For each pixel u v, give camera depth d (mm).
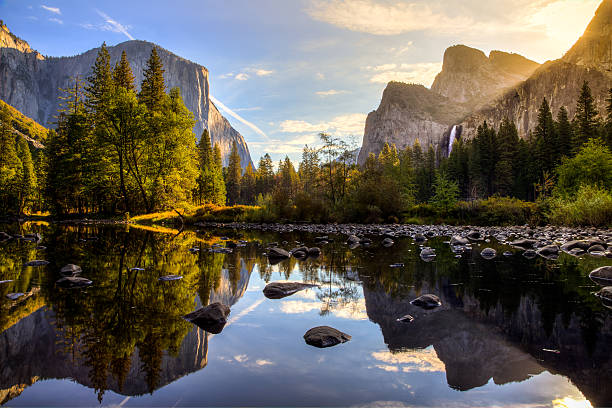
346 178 34375
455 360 2322
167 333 2775
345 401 1731
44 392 1780
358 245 11125
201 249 9102
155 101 32531
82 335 2668
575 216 19828
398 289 4711
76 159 27438
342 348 2559
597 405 1712
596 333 2889
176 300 3842
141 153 23703
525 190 49594
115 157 23531
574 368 2186
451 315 3471
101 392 1805
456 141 77250
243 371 2107
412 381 1991
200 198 51688
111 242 10109
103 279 4859
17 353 2307
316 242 12195
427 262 7316
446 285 4969
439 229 19703
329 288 4766
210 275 5500
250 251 9148
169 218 26031
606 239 12109
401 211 27656
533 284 5043
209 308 3275
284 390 1852
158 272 5535
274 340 2711
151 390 1830
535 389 1892
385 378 2039
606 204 18531
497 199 26188
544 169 45188
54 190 29641
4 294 3922
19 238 10992
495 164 53438
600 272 5508
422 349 2539
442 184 30906
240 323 3139
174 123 24578
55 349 2383
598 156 26875
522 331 2951
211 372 2080
